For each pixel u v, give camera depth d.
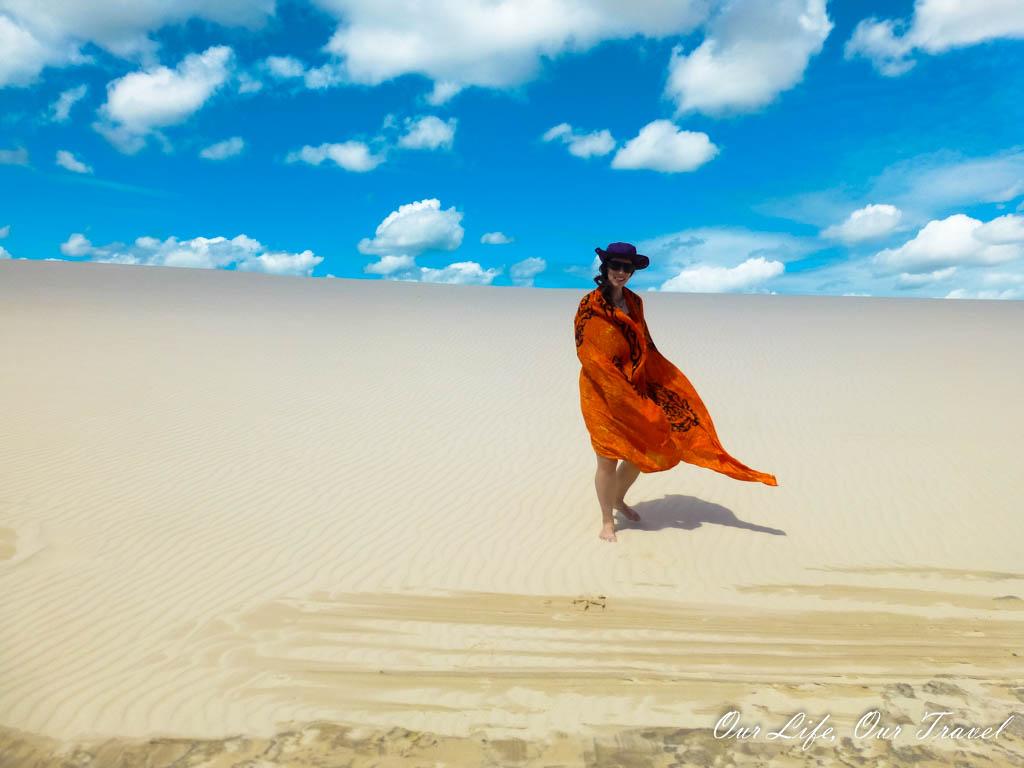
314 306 34.81
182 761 3.57
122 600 5.34
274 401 12.66
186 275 52.94
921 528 6.99
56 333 20.44
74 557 6.08
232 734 3.79
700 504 7.62
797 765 3.50
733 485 8.27
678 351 20.67
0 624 4.96
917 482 8.42
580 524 7.04
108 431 10.27
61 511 7.14
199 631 4.91
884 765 3.49
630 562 6.15
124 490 7.81
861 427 11.27
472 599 5.45
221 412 11.69
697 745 3.66
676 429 6.51
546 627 5.02
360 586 5.65
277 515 7.18
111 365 15.76
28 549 6.23
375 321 28.39
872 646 4.75
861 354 20.33
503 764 3.52
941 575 5.95
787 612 5.27
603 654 4.63
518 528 6.93
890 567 6.10
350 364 17.25
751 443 10.24
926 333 26.55
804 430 11.06
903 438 10.54
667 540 6.63
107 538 6.50
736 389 14.68
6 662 4.49
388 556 6.24
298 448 9.66
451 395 13.63
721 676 4.36
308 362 17.38
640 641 4.82
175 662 4.51
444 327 26.66
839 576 5.92
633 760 3.54
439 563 6.11
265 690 4.21
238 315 28.69
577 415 12.03
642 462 6.36
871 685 4.24
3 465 8.55
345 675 4.37
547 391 14.24
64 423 10.63
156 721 3.90
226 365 16.47
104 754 3.63
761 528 6.96
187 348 18.86
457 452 9.62
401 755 3.60
